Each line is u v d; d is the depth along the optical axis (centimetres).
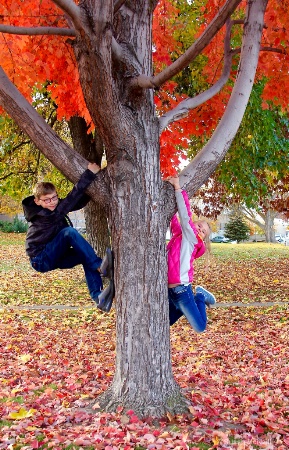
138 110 406
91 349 707
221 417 424
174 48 750
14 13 517
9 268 1781
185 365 630
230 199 1597
